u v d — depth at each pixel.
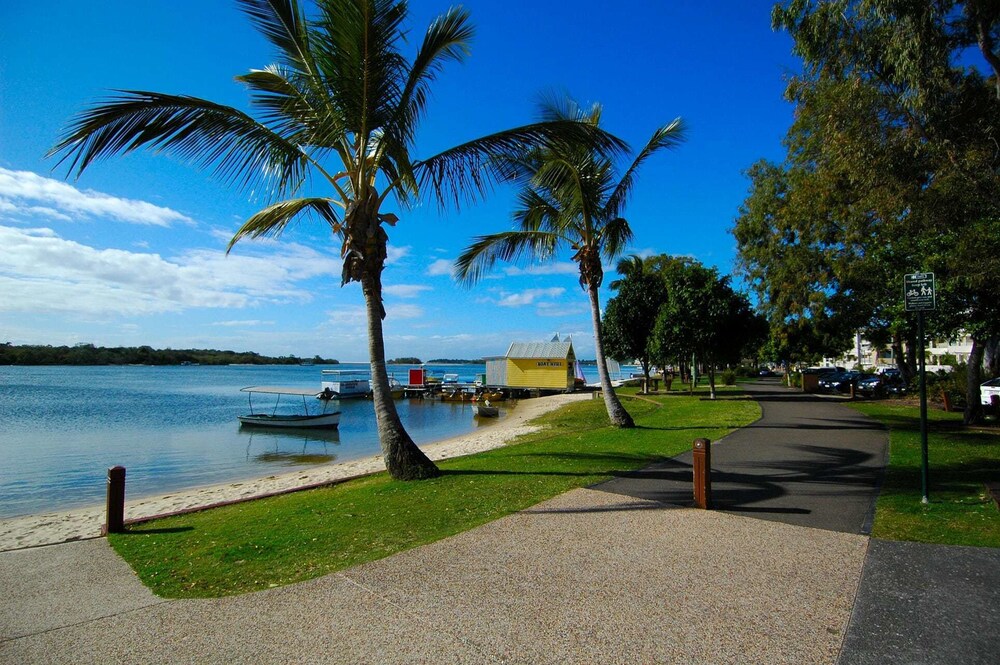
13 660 3.53
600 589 4.38
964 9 10.90
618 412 16.02
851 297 25.38
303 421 27.88
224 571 5.25
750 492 7.62
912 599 4.14
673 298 28.73
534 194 15.92
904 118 11.34
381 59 8.64
